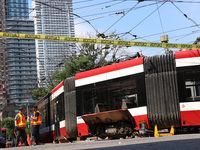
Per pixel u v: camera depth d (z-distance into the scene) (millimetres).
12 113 113062
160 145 4895
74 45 41125
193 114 11758
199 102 11711
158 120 12344
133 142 7305
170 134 12023
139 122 12672
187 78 12000
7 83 173375
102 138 14648
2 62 174375
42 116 24094
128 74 13336
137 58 13203
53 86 41344
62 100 17594
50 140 21469
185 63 12086
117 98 13664
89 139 15156
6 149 9211
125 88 13398
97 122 14250
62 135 17922
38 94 50625
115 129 13672
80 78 15836
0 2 165250
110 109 13922
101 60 39719
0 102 171750
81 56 38344
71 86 16391
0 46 172750
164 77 12375
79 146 7648
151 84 12602
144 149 4320
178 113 11969
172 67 12289
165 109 12203
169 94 12203
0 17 162000
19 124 13633
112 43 15422
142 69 12914
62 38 15469
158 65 12562
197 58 11945
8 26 164250
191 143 4758
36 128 14039
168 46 15055
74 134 16234
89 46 39625
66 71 37812
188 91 11930
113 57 39031
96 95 14703
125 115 12953
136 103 12938
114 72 13922
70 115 16328
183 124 11922
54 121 19797
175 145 4621
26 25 166750
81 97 15648
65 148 7090
